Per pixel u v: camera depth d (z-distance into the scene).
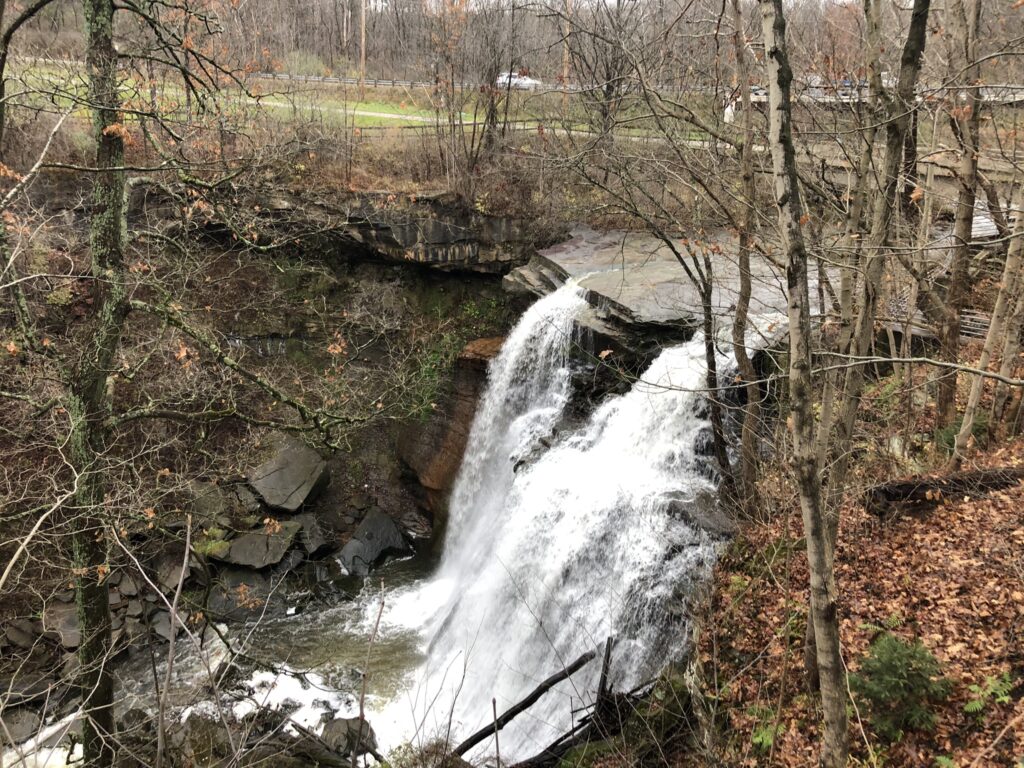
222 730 10.72
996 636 8.20
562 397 17.53
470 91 24.06
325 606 17.59
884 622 9.12
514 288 21.27
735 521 11.97
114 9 8.74
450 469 20.42
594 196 22.33
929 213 11.93
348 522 20.83
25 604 14.61
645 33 15.49
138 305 9.28
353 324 22.73
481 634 14.76
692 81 13.95
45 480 12.75
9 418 12.69
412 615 17.42
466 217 22.95
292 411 21.09
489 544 16.45
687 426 14.18
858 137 10.15
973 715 7.48
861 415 12.84
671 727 9.44
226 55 17.98
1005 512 9.88
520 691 13.01
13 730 12.54
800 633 9.63
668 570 11.84
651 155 12.95
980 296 15.84
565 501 14.48
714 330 14.20
